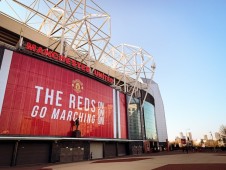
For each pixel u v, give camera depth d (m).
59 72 36.62
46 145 31.66
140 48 66.06
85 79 42.47
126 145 54.31
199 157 31.30
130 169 17.42
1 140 26.33
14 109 28.05
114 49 65.69
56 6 44.19
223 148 62.28
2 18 35.78
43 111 31.72
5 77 28.27
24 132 28.33
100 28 47.06
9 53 29.75
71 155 35.03
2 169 22.62
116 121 49.91
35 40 40.94
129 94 60.91
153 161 25.62
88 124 39.97
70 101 37.09
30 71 31.62
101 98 46.06
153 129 78.25
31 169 21.48
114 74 64.31
